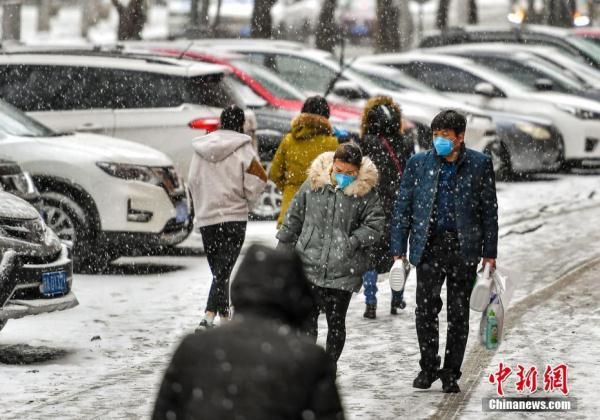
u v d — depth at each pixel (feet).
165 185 91.04
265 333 28.14
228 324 28.68
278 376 27.68
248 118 80.89
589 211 123.75
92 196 88.94
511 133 145.79
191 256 99.45
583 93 162.40
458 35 198.80
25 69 105.91
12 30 217.56
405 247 56.85
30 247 63.31
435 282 55.98
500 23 343.05
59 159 89.20
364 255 56.65
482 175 55.06
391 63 160.76
